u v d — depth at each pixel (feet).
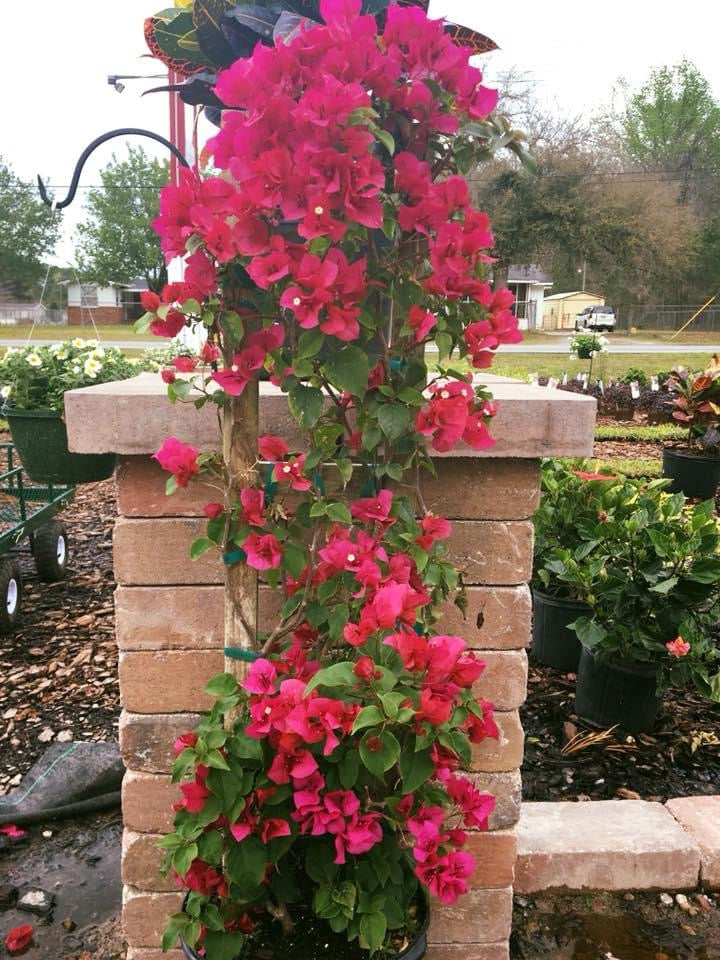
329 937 4.87
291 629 4.81
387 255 4.49
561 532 11.32
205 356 4.57
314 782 4.33
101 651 12.35
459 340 4.54
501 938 6.07
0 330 106.63
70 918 6.98
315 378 4.31
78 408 4.99
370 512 4.55
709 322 118.42
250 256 4.14
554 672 11.55
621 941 6.72
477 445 4.53
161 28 5.53
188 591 5.39
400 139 4.51
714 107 122.93
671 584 8.71
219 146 4.11
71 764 8.96
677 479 21.45
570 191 100.12
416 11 4.22
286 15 4.74
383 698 3.92
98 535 18.95
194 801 4.35
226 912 4.67
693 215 118.52
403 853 4.85
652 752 9.56
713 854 7.29
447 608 5.57
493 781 5.83
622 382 40.60
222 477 4.61
